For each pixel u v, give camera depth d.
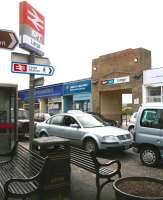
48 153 5.17
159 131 9.27
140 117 9.84
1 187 5.09
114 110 32.38
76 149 6.36
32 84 6.46
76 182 7.14
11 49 5.57
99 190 5.56
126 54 27.80
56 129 13.32
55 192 5.13
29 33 6.17
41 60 6.65
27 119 17.94
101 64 30.64
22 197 4.69
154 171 8.80
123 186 4.00
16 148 6.82
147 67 27.06
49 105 39.84
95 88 31.41
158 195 3.72
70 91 35.22
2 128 7.85
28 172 5.62
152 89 25.58
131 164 9.89
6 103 7.91
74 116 12.87
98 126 12.39
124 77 27.97
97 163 5.59
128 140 11.48
